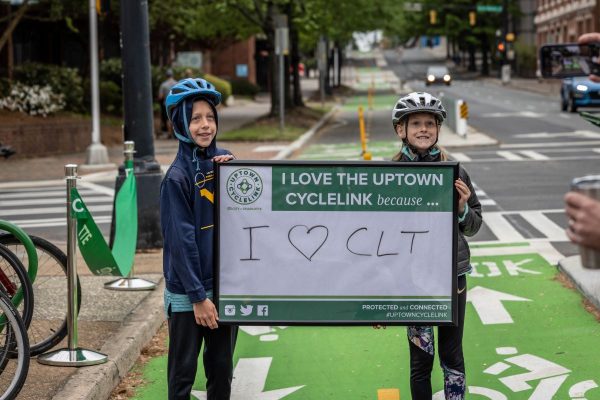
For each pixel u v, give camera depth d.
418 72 114.38
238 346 7.22
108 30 36.72
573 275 8.91
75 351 6.22
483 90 66.50
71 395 5.46
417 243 4.79
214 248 4.75
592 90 36.50
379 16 39.00
